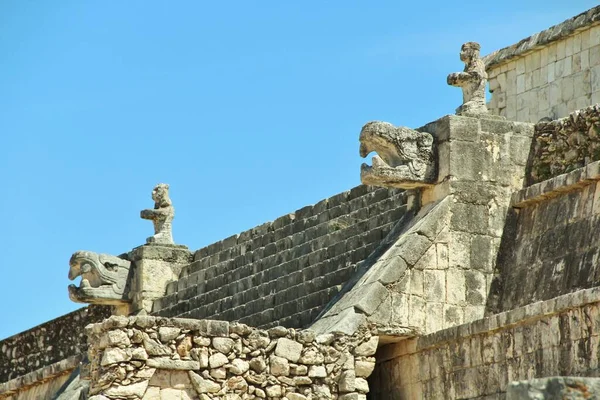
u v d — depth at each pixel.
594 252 37.69
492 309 40.75
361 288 40.53
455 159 41.53
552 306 34.91
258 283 48.88
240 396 38.53
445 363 38.59
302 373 39.00
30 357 63.12
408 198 43.00
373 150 42.16
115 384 37.53
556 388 21.16
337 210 48.22
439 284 40.50
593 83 52.34
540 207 40.81
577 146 40.69
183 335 38.41
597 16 51.84
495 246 41.34
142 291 54.16
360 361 39.44
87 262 54.06
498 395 36.50
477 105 42.66
